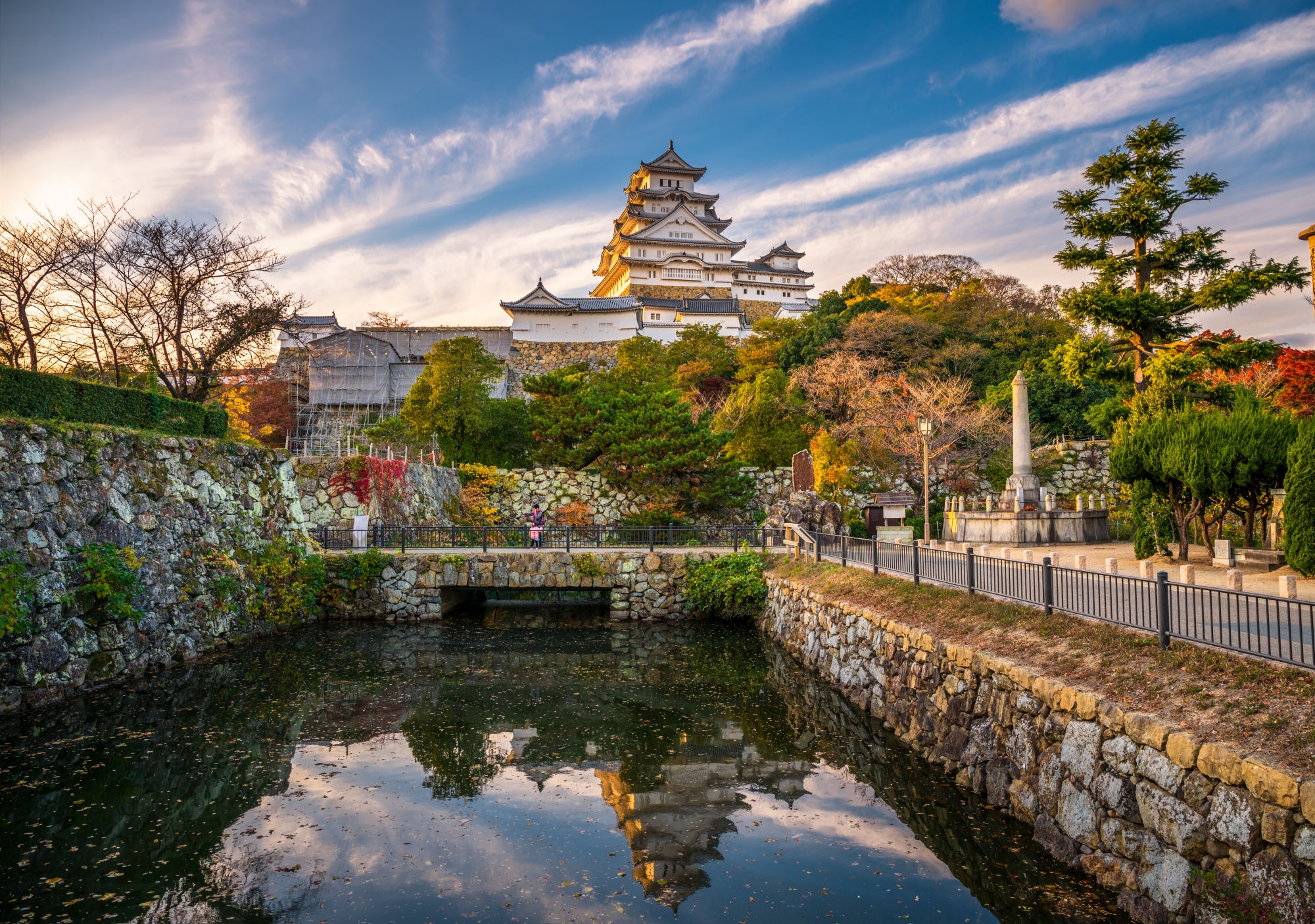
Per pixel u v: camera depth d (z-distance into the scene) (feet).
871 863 21.49
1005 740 24.36
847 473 110.83
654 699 41.19
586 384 115.24
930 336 139.85
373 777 28.96
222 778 28.50
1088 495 111.24
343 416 165.07
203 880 20.43
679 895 19.66
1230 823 15.15
